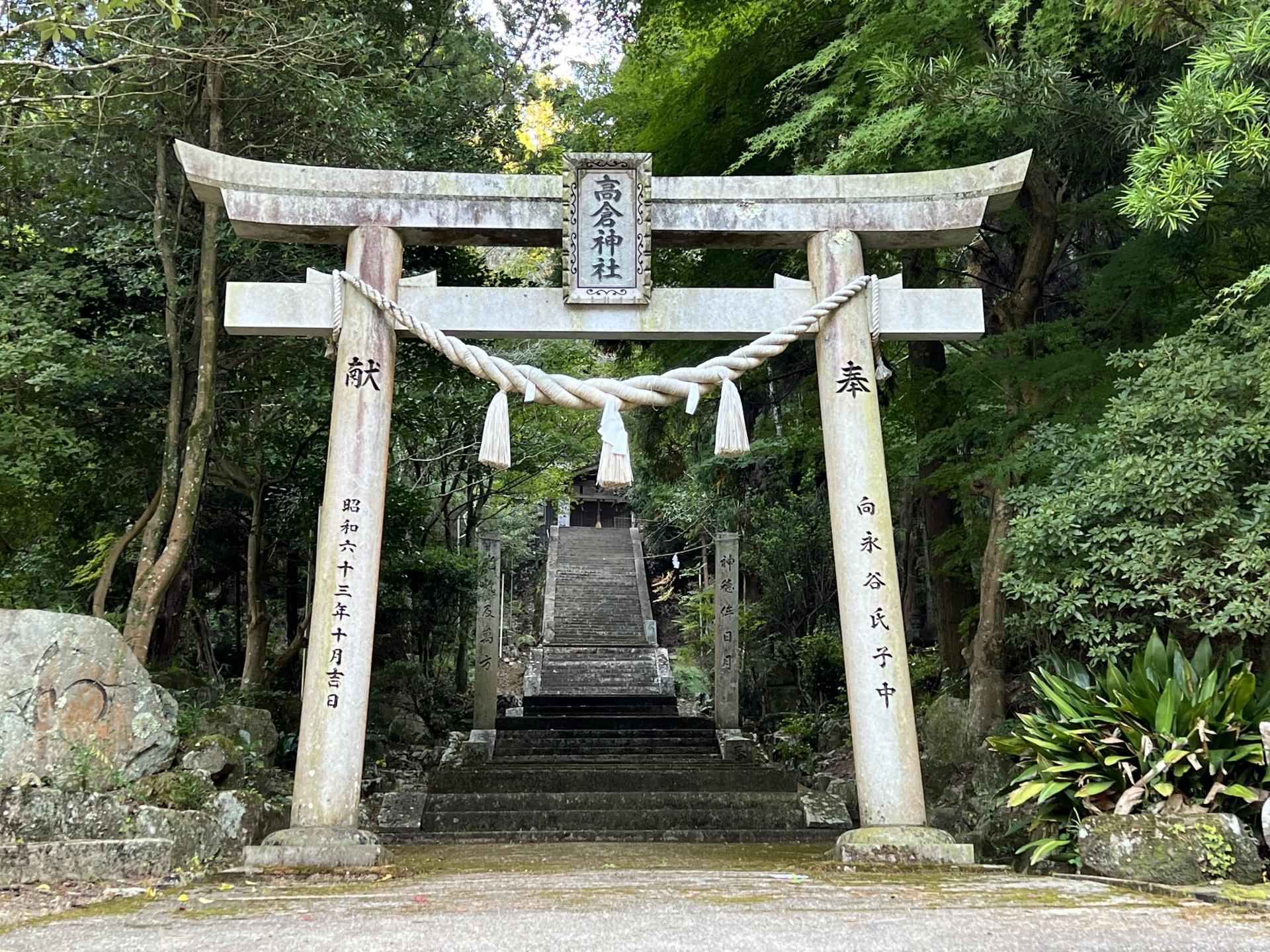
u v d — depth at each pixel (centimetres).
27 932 408
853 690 699
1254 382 660
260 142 998
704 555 2373
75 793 598
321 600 680
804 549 1791
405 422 1279
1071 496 707
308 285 730
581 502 3966
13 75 812
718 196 761
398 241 746
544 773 1234
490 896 507
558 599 2731
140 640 798
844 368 740
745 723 1752
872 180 764
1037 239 993
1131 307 905
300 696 1243
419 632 1806
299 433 1270
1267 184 735
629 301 744
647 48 1239
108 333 1023
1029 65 817
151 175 1012
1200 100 588
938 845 643
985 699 971
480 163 1277
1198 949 362
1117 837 545
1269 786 550
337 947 370
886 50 871
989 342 930
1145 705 587
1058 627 716
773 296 761
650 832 1032
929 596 1738
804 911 450
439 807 1127
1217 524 645
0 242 958
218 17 853
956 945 370
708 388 753
